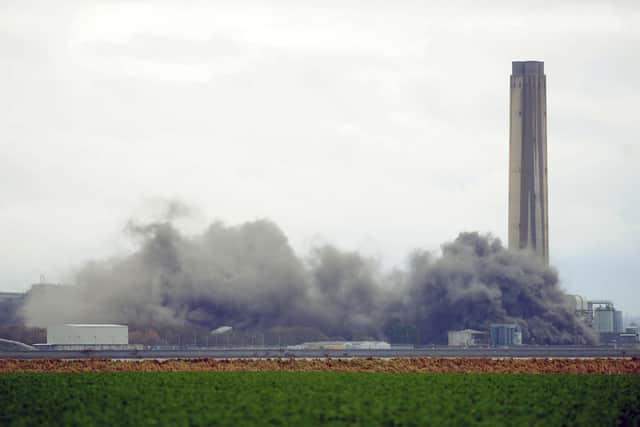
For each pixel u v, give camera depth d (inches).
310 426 5324.8
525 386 7401.6
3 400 6515.8
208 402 6156.5
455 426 5378.9
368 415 5654.5
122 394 6702.8
